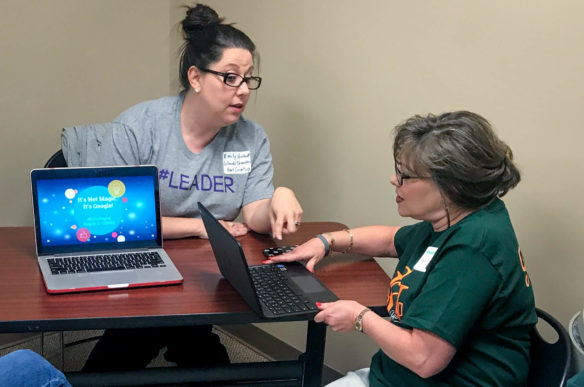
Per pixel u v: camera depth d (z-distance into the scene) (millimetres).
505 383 1304
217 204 1974
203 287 1502
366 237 1713
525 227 1847
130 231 1670
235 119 1839
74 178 1613
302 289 1496
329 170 2418
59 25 2605
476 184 1271
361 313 1312
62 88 2672
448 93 1975
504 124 1851
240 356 2723
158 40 2943
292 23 2449
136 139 1871
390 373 1400
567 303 1771
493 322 1271
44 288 1444
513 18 1781
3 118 2529
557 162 1741
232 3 2711
